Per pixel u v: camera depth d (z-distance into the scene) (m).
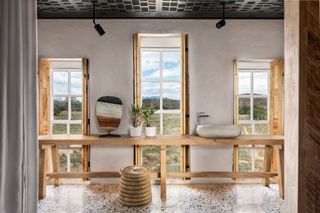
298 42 1.30
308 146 1.29
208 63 4.17
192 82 4.17
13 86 1.55
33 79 1.68
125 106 4.17
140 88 4.14
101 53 4.14
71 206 3.38
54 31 4.12
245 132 4.36
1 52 1.52
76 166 4.35
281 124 4.08
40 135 4.04
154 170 4.47
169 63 4.34
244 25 4.17
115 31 4.14
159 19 4.13
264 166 4.04
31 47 1.67
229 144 3.84
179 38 4.26
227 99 4.20
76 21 4.12
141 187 3.37
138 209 3.28
